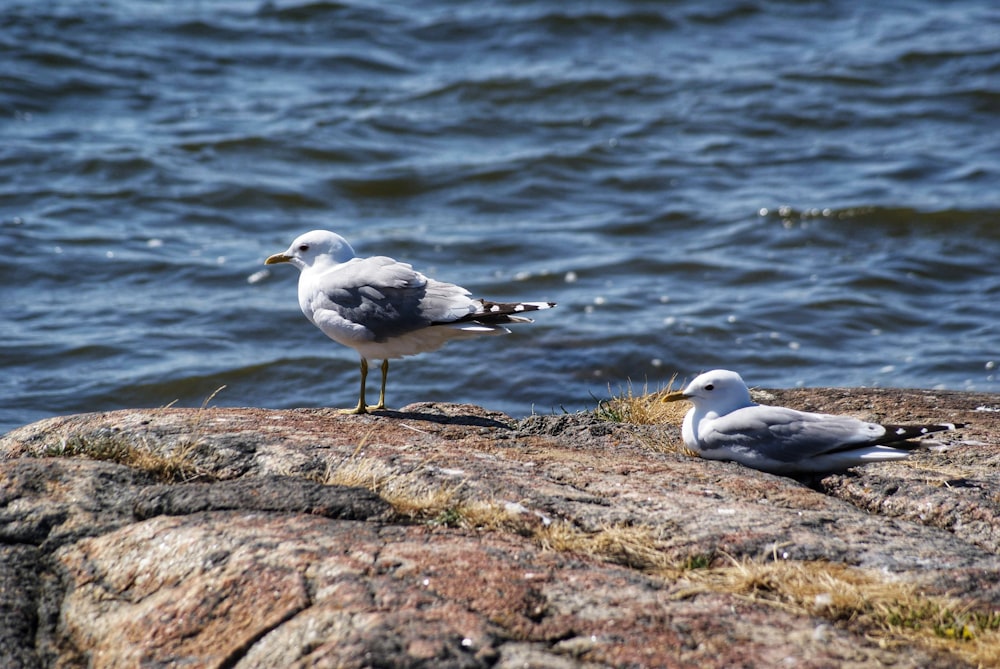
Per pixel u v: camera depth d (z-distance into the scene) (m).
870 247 19.09
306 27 30.94
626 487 6.21
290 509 5.79
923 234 19.41
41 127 23.67
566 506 5.91
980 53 28.70
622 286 17.73
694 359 15.25
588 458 6.79
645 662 4.58
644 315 16.58
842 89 27.14
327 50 29.53
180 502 5.86
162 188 21.06
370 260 7.83
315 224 20.30
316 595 4.95
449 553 5.29
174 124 24.34
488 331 7.43
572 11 31.95
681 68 28.59
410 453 6.49
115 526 5.77
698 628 4.82
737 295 17.36
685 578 5.34
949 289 17.47
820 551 5.54
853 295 17.11
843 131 24.95
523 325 16.19
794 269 18.27
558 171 22.69
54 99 25.20
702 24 32.22
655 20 32.00
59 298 16.92
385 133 24.61
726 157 23.52
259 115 25.23
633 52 30.02
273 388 14.51
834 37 31.42
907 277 17.81
